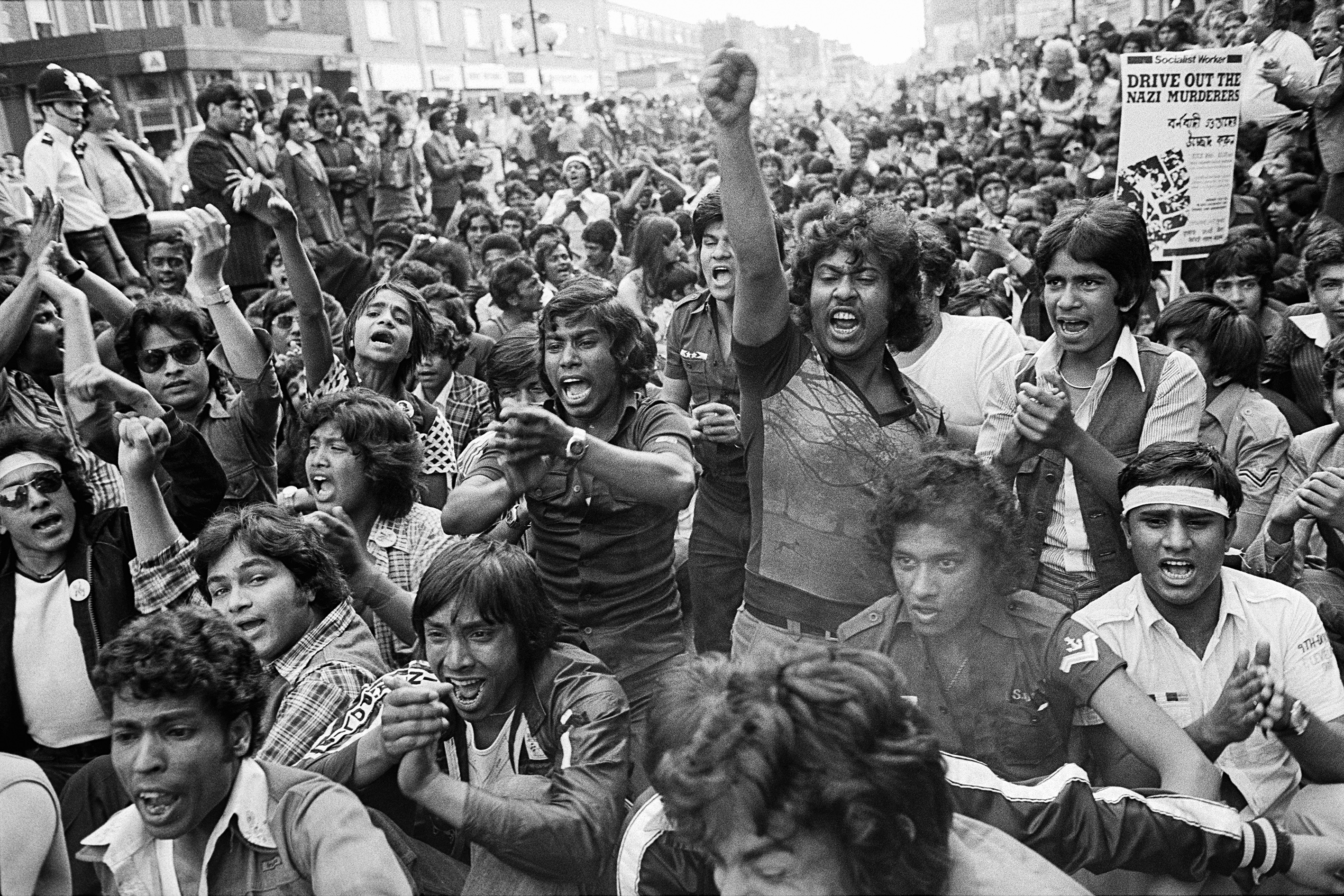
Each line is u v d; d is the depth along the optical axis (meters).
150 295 5.08
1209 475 2.55
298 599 2.89
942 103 28.17
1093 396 3.11
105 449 3.68
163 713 2.03
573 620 3.02
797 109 44.91
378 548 3.50
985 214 10.58
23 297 4.03
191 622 2.12
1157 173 5.45
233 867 2.12
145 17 22.97
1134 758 2.40
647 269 6.25
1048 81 16.52
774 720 1.42
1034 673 2.35
